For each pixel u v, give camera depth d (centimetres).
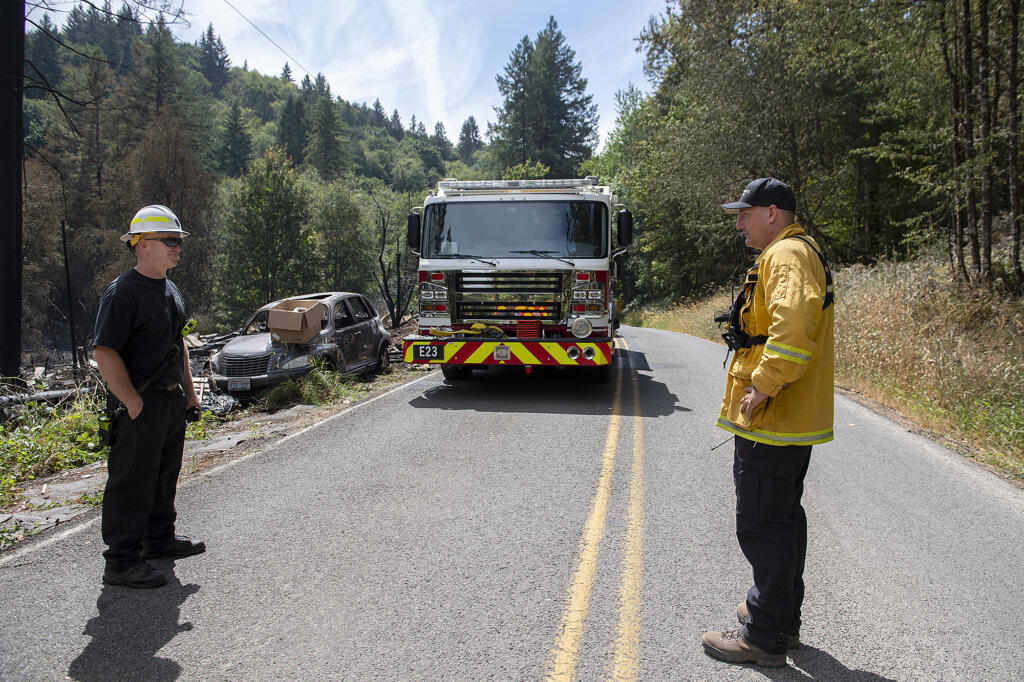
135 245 343
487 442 639
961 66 1171
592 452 603
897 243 2144
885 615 319
